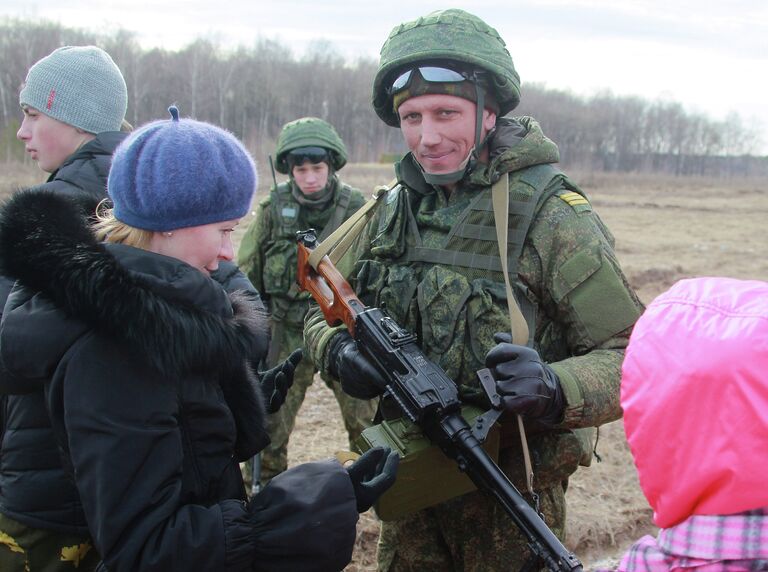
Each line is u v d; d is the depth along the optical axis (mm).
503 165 2129
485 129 2201
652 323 1167
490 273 2137
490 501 2172
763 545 1026
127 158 1537
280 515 1508
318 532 1521
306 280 2408
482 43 2080
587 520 3992
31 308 1494
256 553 1497
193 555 1433
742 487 1030
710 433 1050
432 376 1958
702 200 28234
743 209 24172
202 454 1563
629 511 4133
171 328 1456
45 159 2646
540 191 2111
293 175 4043
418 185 2297
